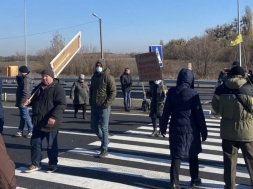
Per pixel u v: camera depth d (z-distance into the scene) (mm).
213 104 5609
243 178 6617
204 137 5793
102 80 7855
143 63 12531
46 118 6895
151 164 7578
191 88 5848
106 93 7898
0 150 2908
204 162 7719
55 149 7020
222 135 5527
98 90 7902
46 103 6879
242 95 5332
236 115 5371
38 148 7121
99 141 9883
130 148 9023
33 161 7113
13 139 10312
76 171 7109
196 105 5711
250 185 6258
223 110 5469
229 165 5535
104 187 6180
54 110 6871
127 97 16031
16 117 14773
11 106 18500
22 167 7449
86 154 8438
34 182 6484
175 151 5734
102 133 8102
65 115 15109
